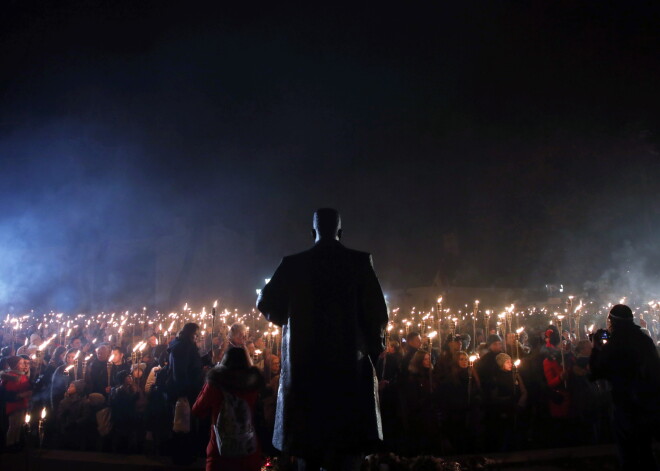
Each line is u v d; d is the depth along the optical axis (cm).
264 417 855
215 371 527
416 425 838
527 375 905
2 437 788
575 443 844
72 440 860
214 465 511
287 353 412
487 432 847
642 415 530
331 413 391
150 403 797
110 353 968
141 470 712
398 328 1476
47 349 1234
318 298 414
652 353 541
